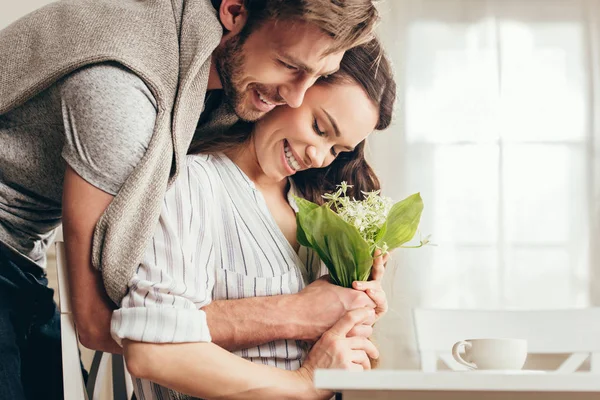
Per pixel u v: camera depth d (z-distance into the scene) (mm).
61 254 1206
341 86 1366
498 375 727
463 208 3664
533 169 3693
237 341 1234
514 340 1122
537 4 3752
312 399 1188
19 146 1240
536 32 3748
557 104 3721
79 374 1198
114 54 1165
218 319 1233
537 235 3656
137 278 1167
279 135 1376
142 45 1199
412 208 1381
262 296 1287
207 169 1345
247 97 1338
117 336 1131
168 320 1128
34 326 1301
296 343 1289
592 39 3740
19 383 1218
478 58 3732
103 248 1161
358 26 1260
